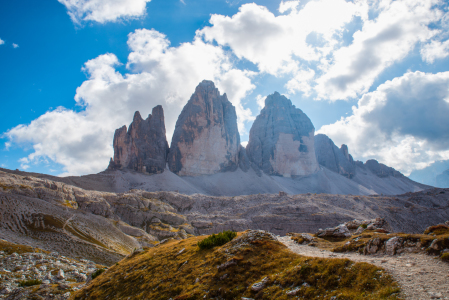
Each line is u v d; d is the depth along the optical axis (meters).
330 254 28.44
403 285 16.97
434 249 21.66
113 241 141.00
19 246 88.31
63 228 131.62
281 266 25.45
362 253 27.03
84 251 112.56
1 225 118.31
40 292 47.62
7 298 47.34
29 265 69.12
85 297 37.47
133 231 174.38
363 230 39.44
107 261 107.56
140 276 35.38
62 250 108.69
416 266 19.64
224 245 33.91
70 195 186.25
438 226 28.20
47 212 143.25
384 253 24.84
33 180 184.38
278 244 30.81
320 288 19.91
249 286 23.91
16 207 136.12
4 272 62.28
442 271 18.06
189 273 30.39
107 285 37.47
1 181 161.38
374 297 16.77
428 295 15.31
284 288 21.80
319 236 39.22
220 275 26.73
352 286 18.78
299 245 35.19
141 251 49.72
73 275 64.62
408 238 24.80
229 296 23.61
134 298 30.28
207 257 32.56
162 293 28.59
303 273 22.12
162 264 36.22
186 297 25.17
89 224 149.25
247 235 33.06
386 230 35.72
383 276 18.44
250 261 27.53
